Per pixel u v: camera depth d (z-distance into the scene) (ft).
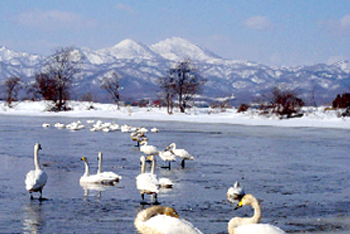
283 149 112.88
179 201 55.93
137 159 90.63
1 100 379.55
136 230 43.68
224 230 43.93
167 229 32.58
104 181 65.46
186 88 309.01
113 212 50.11
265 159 94.53
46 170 75.61
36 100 348.38
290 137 146.41
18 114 284.20
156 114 286.87
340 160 94.68
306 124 203.82
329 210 52.65
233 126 195.93
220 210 51.90
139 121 228.22
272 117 236.02
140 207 52.54
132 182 67.05
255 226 33.50
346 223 47.01
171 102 301.84
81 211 50.29
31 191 54.90
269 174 76.43
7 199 55.21
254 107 274.36
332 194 61.62
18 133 146.30
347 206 54.60
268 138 141.69
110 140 128.67
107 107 328.08
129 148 109.09
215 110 308.40
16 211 49.90
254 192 62.03
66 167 79.05
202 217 48.67
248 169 81.15
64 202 54.24
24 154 94.53
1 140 122.72
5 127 172.14
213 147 114.32
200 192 61.26
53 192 59.41
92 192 59.77
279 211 51.88
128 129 161.58
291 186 66.59
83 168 78.38
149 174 56.39
